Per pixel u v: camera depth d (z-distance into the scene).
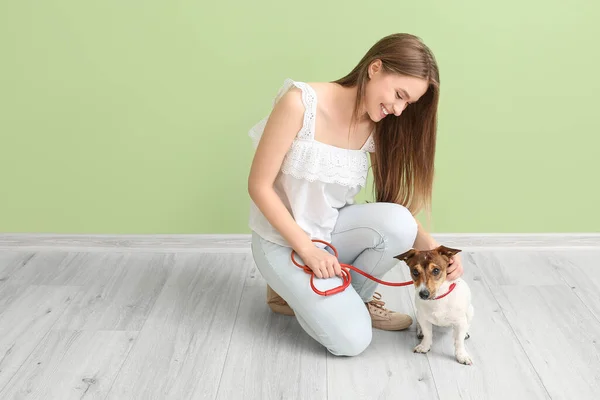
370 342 2.09
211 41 2.55
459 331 1.99
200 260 2.71
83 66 2.59
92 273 2.59
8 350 2.07
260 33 2.54
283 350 2.08
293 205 2.07
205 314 2.29
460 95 2.61
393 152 2.10
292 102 1.94
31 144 2.68
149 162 2.69
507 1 2.50
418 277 1.89
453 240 2.77
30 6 2.53
